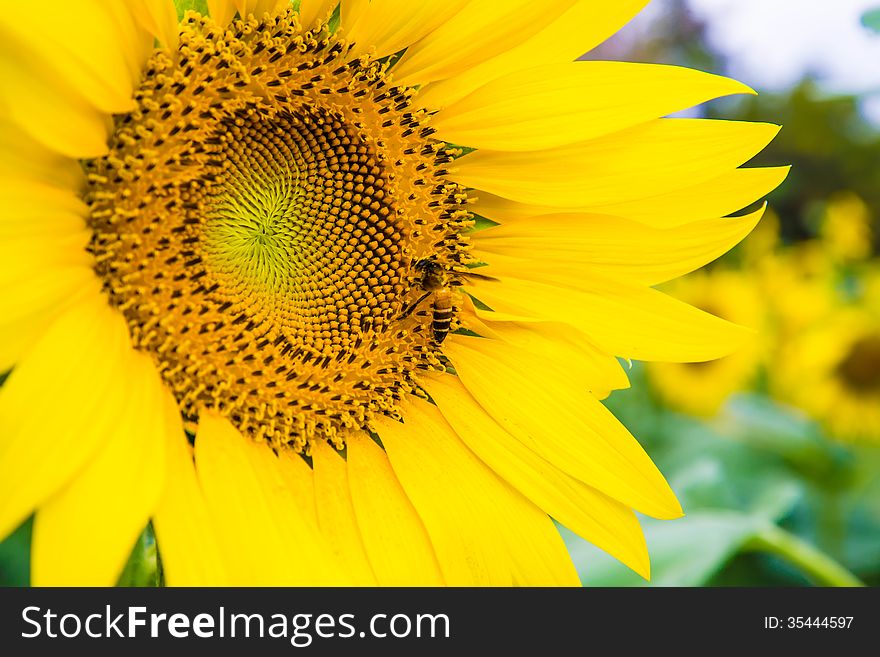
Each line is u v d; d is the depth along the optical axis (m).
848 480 0.35
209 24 0.17
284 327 0.19
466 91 0.19
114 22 0.16
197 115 0.17
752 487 0.38
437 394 0.19
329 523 0.18
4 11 0.14
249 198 0.18
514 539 0.18
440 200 0.19
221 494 0.16
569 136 0.18
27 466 0.14
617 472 0.19
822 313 0.44
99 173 0.16
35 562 0.14
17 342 0.15
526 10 0.18
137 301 0.17
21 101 0.14
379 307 0.19
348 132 0.19
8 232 0.15
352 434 0.19
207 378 0.17
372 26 0.18
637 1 0.18
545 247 0.19
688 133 0.19
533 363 0.19
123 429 0.15
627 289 0.19
